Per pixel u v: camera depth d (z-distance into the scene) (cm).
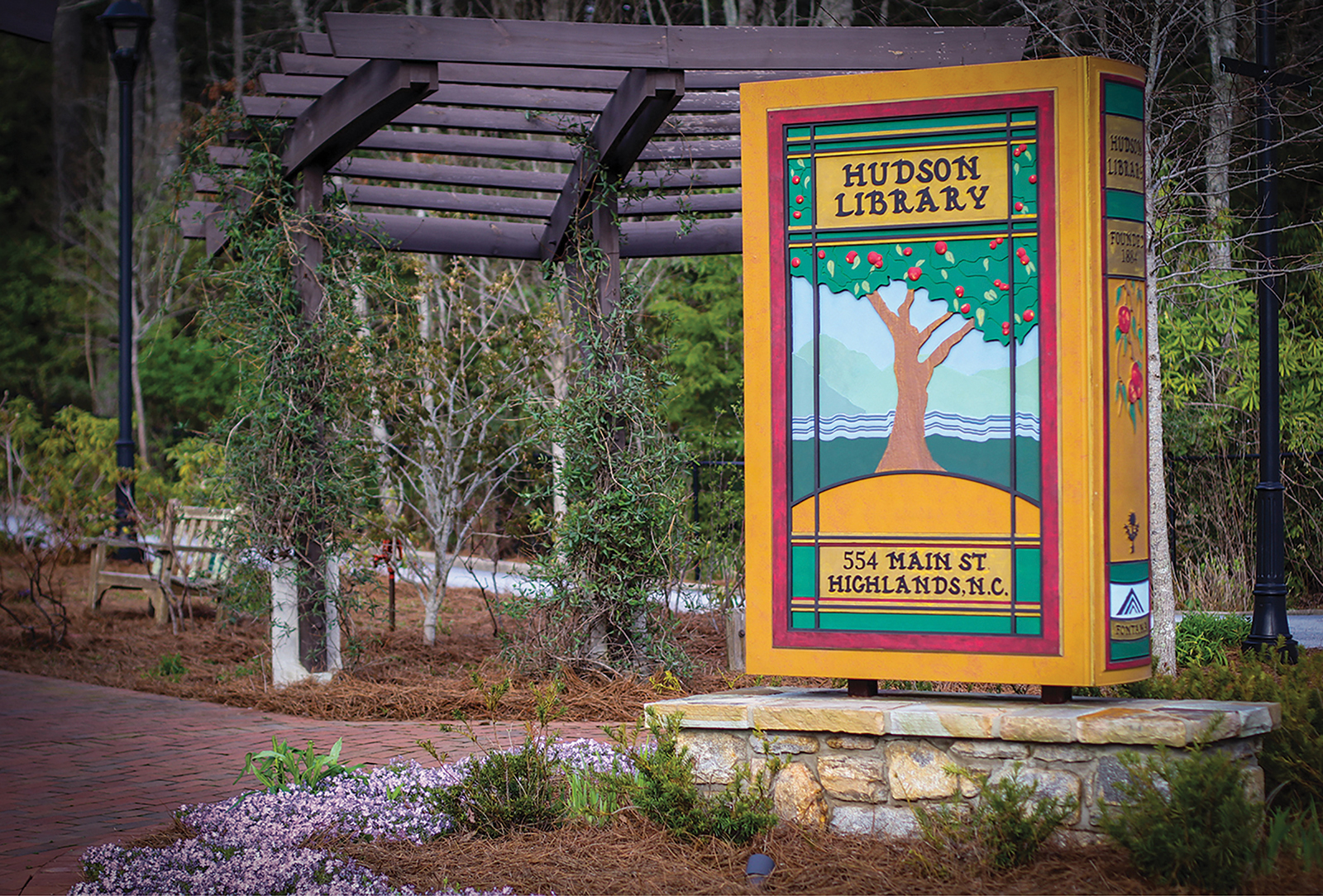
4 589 1260
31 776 641
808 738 506
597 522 860
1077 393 503
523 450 1050
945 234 525
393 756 673
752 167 548
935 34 766
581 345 912
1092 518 499
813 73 788
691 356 1980
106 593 1345
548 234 1037
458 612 1334
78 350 3384
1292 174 1088
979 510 515
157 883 434
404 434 1065
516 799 525
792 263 544
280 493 893
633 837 506
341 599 905
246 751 698
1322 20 1242
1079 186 506
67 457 1681
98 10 3959
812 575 536
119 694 896
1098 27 924
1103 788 463
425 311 1307
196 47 3512
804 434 539
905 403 527
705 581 1109
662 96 772
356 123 836
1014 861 447
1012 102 515
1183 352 1477
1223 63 914
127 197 1648
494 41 746
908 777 490
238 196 938
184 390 2772
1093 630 496
